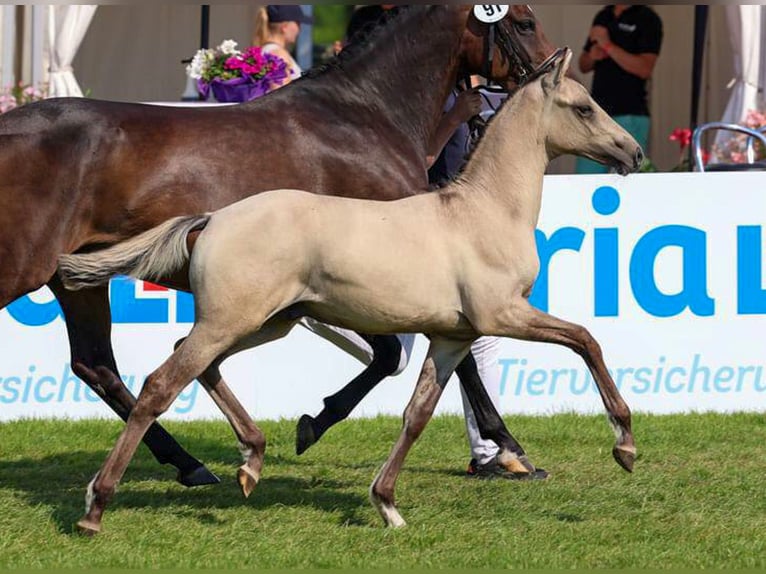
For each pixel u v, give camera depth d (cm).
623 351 1387
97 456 1207
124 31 2131
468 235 888
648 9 1988
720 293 1395
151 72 2144
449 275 885
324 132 1023
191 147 986
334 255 868
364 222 877
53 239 966
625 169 916
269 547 880
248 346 928
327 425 1048
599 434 1284
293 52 2289
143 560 845
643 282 1386
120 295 1350
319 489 1066
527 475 1111
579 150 915
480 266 886
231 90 1538
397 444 925
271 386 1381
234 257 864
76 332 1067
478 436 1127
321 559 852
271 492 1052
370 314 882
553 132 910
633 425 1318
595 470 1138
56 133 968
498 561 850
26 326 1359
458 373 1098
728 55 2178
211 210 982
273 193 882
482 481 1101
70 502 1011
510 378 1385
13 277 963
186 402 1386
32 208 961
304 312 907
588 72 2016
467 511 985
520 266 891
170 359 878
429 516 964
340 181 1020
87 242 981
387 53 1055
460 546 888
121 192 973
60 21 1894
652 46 1981
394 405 1391
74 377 1369
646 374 1391
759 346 1401
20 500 1016
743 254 1394
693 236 1389
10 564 835
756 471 1127
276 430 1311
